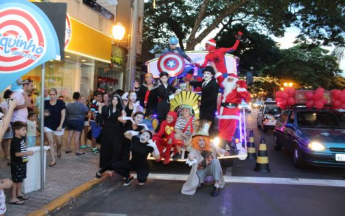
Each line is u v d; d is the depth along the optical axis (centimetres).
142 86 841
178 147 729
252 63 3294
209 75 730
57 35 538
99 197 583
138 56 2144
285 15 2009
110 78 1717
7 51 423
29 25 445
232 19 2577
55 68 1298
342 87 4119
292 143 891
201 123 621
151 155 745
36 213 461
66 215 491
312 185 678
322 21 2003
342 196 603
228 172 789
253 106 4481
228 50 913
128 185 663
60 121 757
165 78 761
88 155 877
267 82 3972
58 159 816
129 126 671
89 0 1381
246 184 679
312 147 775
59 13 539
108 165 665
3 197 383
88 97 1488
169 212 509
